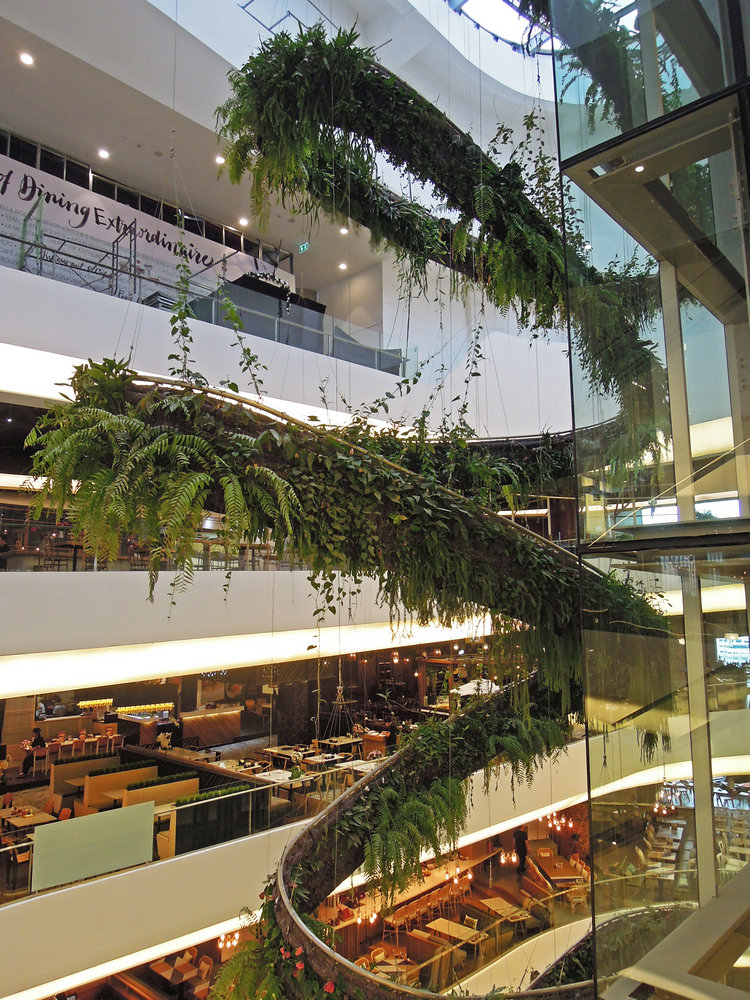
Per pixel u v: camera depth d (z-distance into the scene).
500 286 3.65
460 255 3.75
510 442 5.88
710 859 1.68
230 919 6.38
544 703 4.66
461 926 8.21
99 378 2.71
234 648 8.38
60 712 10.13
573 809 10.45
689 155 1.91
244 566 8.20
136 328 6.80
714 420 1.82
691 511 1.83
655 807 1.79
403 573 3.15
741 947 1.60
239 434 2.80
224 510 2.78
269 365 7.73
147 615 7.26
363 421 3.49
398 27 8.47
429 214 4.03
